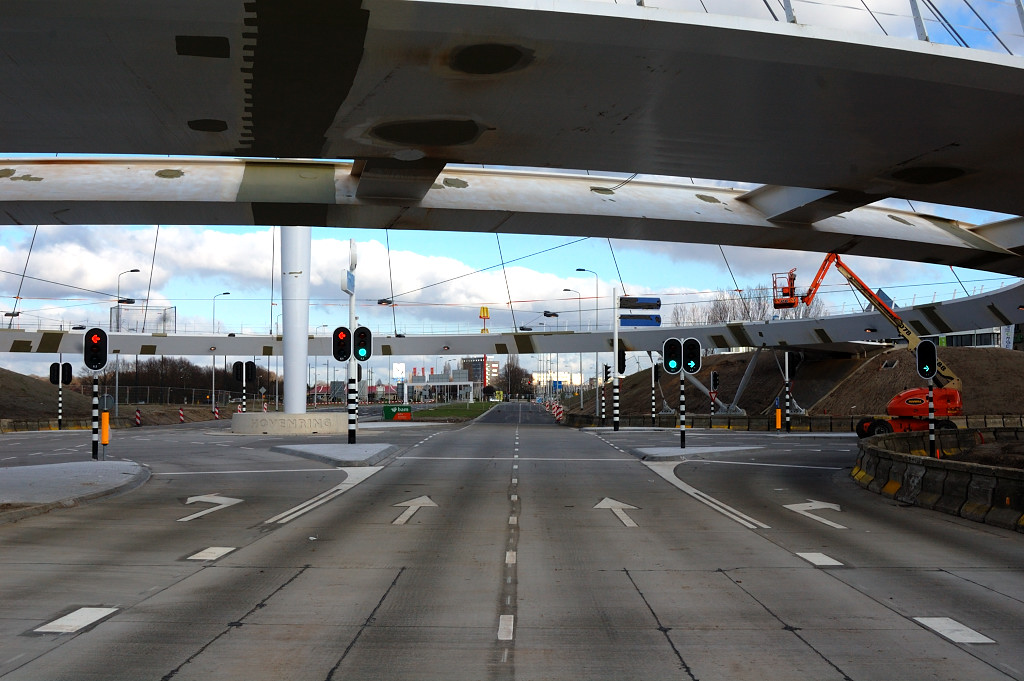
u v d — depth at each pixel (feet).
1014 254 91.50
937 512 50.21
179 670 19.57
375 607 25.95
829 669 19.75
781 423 158.40
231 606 26.02
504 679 19.01
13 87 44.91
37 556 34.68
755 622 24.17
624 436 142.10
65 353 217.97
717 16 40.24
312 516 47.55
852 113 50.52
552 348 231.30
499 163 61.26
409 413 244.83
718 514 48.83
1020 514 42.75
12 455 100.48
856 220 84.17
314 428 154.20
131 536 40.22
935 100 48.47
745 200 81.41
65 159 72.02
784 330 210.79
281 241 156.56
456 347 235.20
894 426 117.70
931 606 26.16
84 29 38.01
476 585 29.19
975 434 108.78
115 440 134.10
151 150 56.65
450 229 79.25
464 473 74.28
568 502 54.13
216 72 43.14
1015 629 23.39
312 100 47.73
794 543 38.47
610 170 63.05
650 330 225.97
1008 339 322.75
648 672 19.53
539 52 41.70
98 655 20.72
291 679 18.98
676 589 28.58
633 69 43.73
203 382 446.19
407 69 43.21
